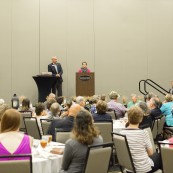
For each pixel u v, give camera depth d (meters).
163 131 6.89
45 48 12.23
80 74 10.36
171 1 12.71
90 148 3.15
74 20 12.43
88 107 7.86
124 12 12.64
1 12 11.95
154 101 6.66
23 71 12.09
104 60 12.59
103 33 12.58
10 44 12.00
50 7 12.27
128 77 12.68
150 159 4.05
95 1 12.53
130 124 4.07
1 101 6.58
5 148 3.10
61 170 3.32
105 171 3.45
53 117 5.82
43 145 3.83
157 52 12.72
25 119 5.92
